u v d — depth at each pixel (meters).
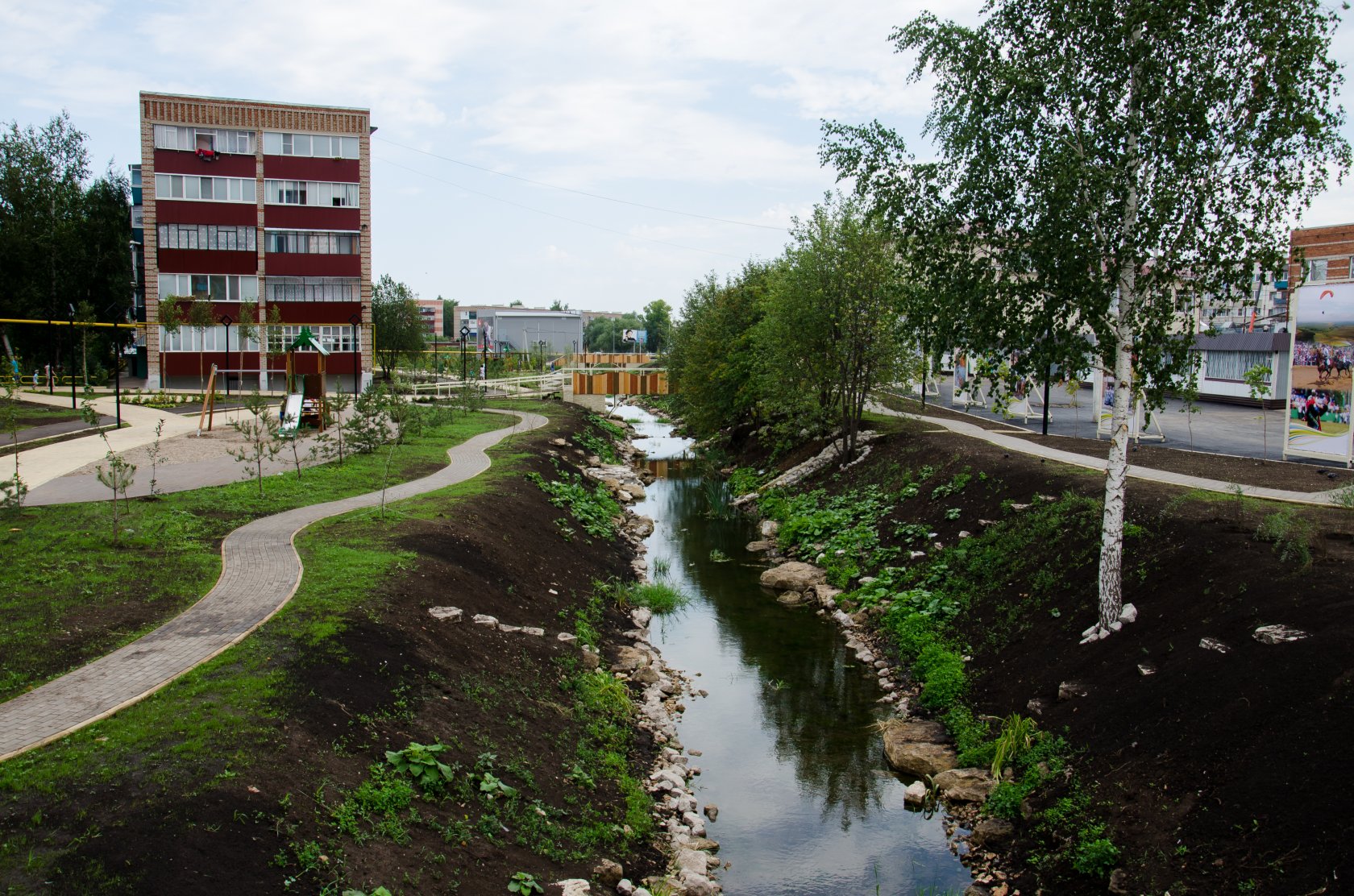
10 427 22.22
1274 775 9.34
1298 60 11.99
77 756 8.30
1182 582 13.60
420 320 72.88
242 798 8.00
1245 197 12.66
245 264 54.12
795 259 31.77
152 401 40.41
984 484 22.19
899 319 28.22
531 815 10.09
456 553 17.03
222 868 7.21
